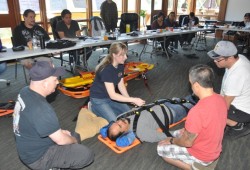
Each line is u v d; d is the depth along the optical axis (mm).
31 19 3840
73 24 4605
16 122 1430
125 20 5449
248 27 6332
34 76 1368
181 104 2512
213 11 9742
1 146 2219
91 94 2572
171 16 6500
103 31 4578
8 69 4621
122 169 1951
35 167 1568
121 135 2166
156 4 8039
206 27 6590
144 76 3848
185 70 4828
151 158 2088
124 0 7129
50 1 5668
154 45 6145
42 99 1420
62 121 2703
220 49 1969
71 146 1674
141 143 2260
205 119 1423
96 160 2047
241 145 2301
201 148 1562
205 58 5898
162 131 2207
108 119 2477
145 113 2229
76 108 3037
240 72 2008
